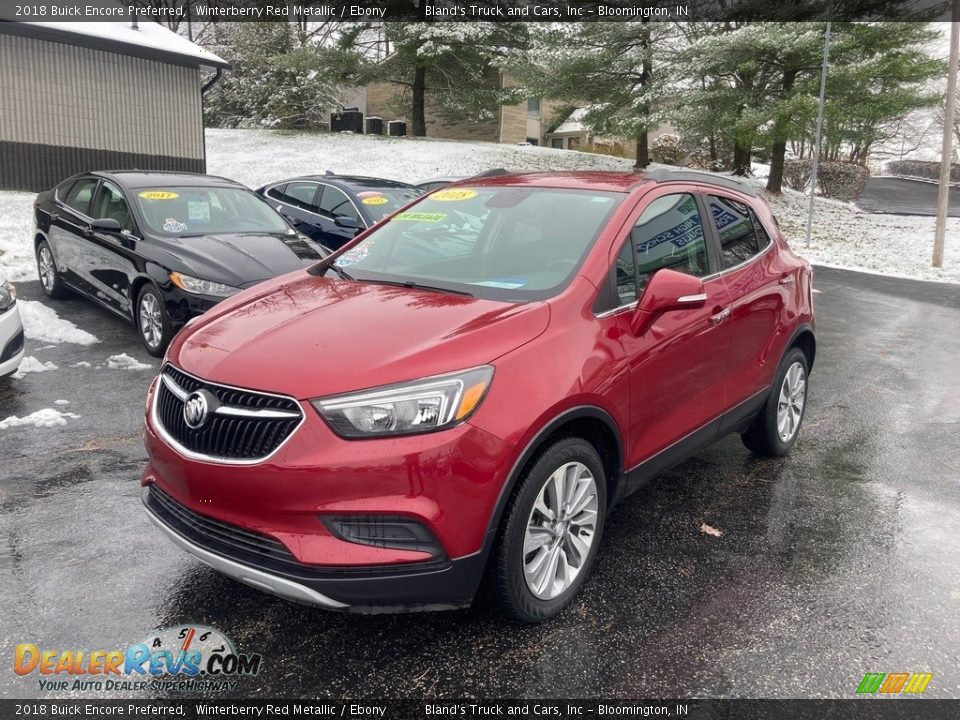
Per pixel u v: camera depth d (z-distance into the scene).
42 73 17.55
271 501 2.71
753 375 4.61
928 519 4.31
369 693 2.74
